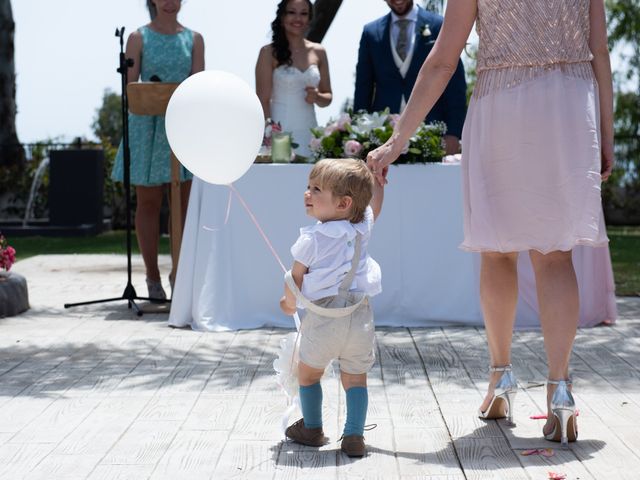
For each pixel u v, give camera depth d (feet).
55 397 13.39
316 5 35.22
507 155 10.75
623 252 39.19
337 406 12.66
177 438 11.28
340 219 10.63
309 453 10.65
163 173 21.67
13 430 11.68
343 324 10.40
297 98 23.03
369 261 10.71
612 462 10.13
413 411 12.50
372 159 11.35
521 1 10.69
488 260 11.46
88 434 11.48
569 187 10.64
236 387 13.93
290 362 11.10
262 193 18.62
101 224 55.72
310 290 10.41
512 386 11.56
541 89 10.62
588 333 18.25
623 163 56.44
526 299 18.79
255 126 11.51
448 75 11.16
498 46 10.82
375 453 10.62
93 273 30.12
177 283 19.03
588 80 10.80
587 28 10.90
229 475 9.88
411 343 17.17
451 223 18.66
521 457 10.36
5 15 60.18
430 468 10.04
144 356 16.25
